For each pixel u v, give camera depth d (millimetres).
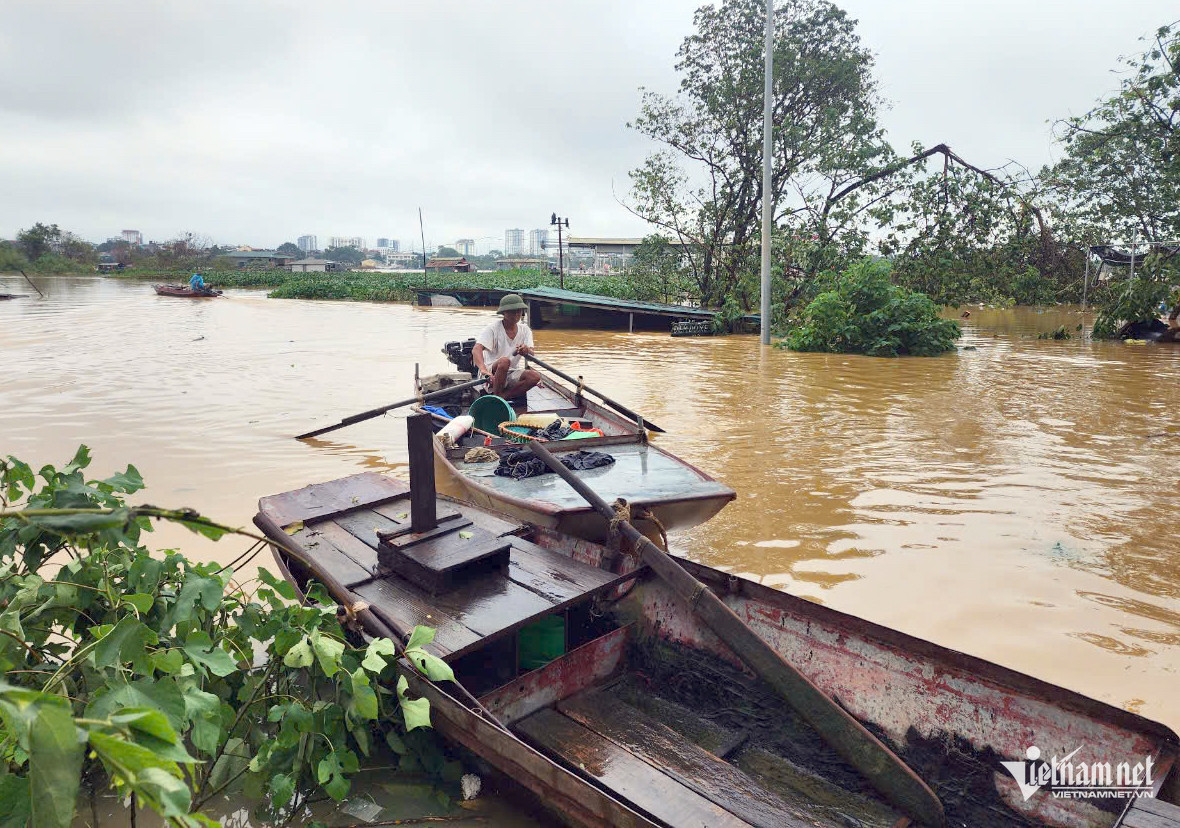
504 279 48188
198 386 11492
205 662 2713
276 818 2900
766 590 3484
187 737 3172
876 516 5910
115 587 3186
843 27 22078
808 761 3131
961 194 20797
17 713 1511
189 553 5137
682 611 3695
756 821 2707
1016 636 4062
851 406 10234
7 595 3006
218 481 6777
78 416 9250
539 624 3848
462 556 3549
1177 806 2176
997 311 28859
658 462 5605
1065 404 10320
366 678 2900
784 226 22609
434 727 3068
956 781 2848
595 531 4582
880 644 3076
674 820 2648
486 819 2891
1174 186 19312
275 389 11344
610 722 3305
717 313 20812
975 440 8281
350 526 4344
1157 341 18188
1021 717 2686
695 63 23000
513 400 8617
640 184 24734
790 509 6082
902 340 16031
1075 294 27375
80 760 1511
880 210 21328
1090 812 2498
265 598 3322
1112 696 3504
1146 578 4762
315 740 2951
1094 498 6297
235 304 32250
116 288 48844
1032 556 5117
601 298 22703
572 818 2604
